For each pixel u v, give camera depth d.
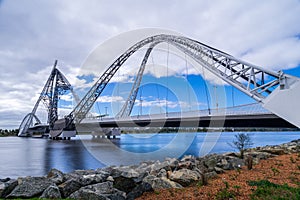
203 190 8.07
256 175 9.63
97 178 9.64
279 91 22.45
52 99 116.25
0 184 10.98
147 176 9.47
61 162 26.02
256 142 37.78
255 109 32.97
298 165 11.16
